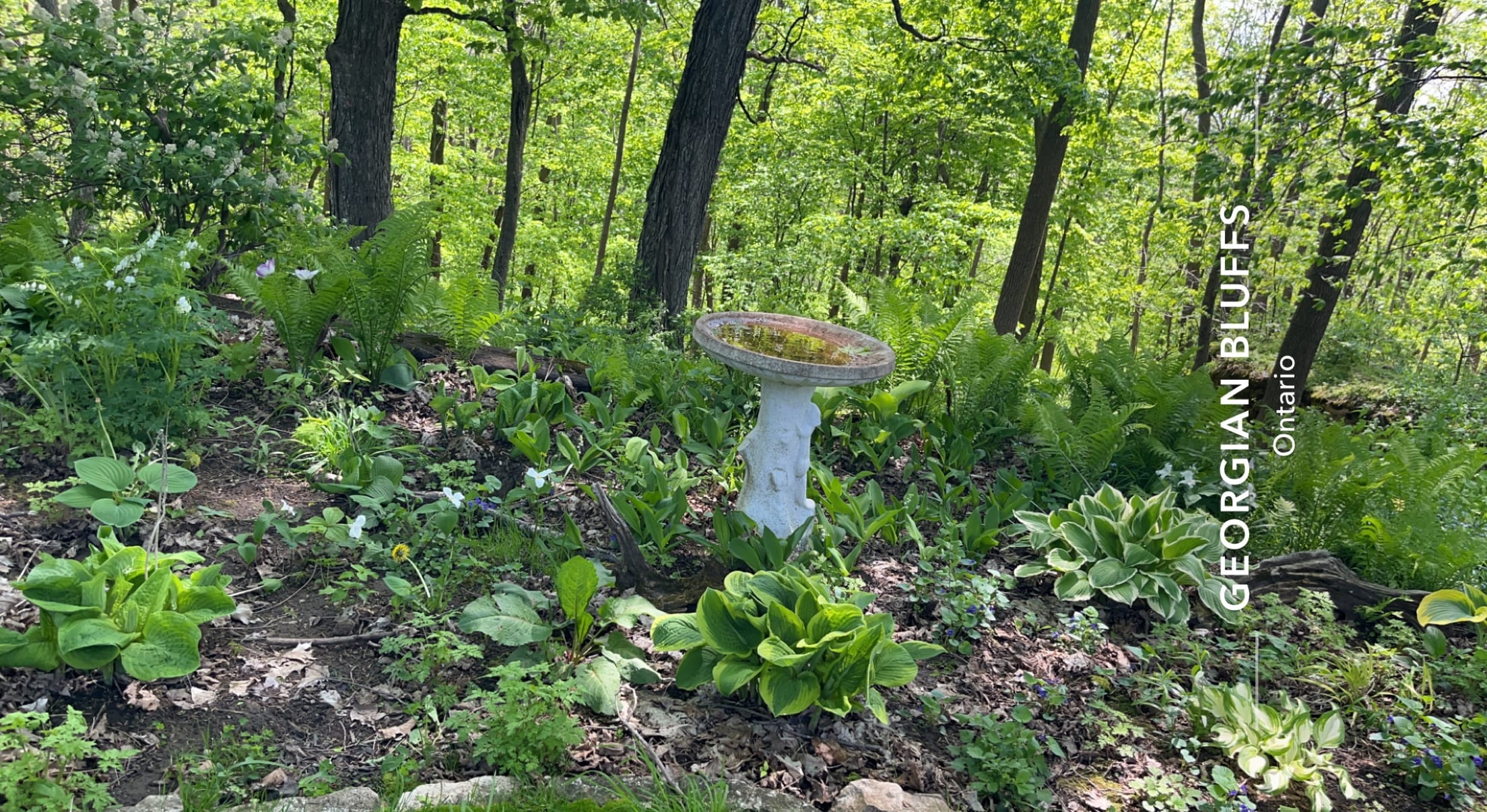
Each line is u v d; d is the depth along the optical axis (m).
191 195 6.01
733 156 16.08
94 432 3.82
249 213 6.16
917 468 5.79
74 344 3.98
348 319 5.63
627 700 2.99
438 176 16.30
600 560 3.86
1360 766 3.38
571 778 2.57
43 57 5.84
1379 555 4.90
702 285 20.70
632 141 16.30
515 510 4.24
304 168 6.82
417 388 5.39
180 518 3.63
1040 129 12.41
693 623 3.04
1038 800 2.88
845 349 4.24
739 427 5.76
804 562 3.95
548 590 3.62
